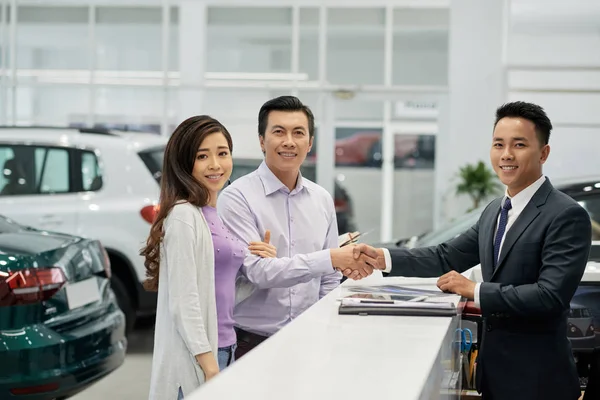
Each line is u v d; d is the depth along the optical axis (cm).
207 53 1177
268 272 284
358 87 1148
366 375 158
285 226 307
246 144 1173
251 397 141
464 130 1120
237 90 1172
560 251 251
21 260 387
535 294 249
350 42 1159
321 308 238
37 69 1180
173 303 263
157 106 1177
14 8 1177
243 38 1171
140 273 625
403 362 170
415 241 548
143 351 653
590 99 1102
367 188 1158
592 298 326
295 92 1162
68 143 636
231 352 282
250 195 306
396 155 1154
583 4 1098
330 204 323
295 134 302
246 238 301
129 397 524
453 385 239
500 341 265
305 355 174
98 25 1177
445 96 1132
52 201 627
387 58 1152
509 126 262
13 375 372
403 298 244
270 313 301
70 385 390
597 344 325
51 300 393
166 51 1171
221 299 278
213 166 276
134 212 625
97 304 433
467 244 299
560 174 1109
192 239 265
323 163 1158
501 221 270
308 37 1163
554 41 1104
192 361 265
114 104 1179
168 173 275
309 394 143
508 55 1114
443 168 1130
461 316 282
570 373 262
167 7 1169
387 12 1150
